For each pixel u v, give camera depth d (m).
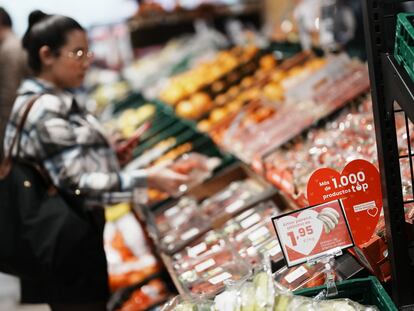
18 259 2.79
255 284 1.66
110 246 4.05
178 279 2.39
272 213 2.72
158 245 2.95
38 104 2.80
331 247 1.76
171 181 3.00
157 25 7.52
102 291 3.00
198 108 4.81
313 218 1.76
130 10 7.69
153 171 3.01
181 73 6.04
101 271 2.97
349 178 1.83
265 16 7.62
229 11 7.51
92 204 2.89
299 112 3.54
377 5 1.63
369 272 1.89
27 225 2.75
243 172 3.48
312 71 4.12
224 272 2.31
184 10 7.31
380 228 1.92
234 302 1.65
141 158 4.34
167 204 3.46
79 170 2.82
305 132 3.25
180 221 3.14
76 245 2.80
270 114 3.90
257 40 6.16
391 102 1.62
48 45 2.86
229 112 4.44
